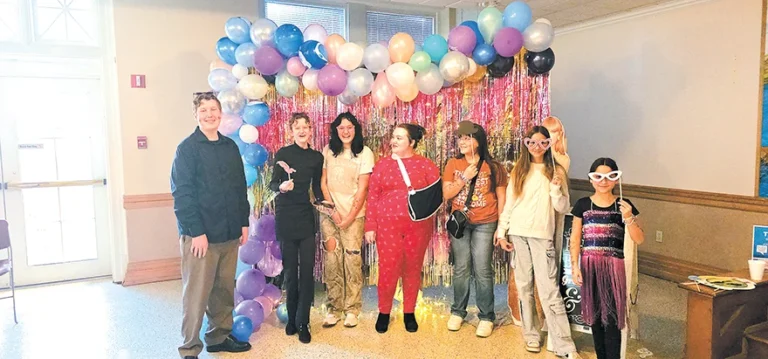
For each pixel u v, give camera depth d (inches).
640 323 131.3
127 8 159.0
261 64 119.8
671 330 126.8
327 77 121.4
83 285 166.2
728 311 96.4
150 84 163.5
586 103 195.9
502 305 145.6
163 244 169.8
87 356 113.7
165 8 163.6
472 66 126.6
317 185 123.9
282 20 184.5
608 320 102.3
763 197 141.6
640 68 173.9
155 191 167.3
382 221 122.8
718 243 154.2
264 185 134.5
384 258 123.3
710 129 153.9
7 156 160.6
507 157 139.4
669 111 165.5
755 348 96.9
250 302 123.5
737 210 148.8
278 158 119.9
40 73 162.4
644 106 173.6
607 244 101.7
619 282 100.9
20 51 153.9
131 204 163.8
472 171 120.5
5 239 133.2
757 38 140.7
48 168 166.4
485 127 139.8
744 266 147.8
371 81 124.6
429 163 123.8
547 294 110.4
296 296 122.2
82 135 170.1
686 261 163.9
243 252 124.3
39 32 157.6
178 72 166.7
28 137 163.0
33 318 136.7
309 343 120.1
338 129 125.4
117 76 159.5
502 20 125.9
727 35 147.9
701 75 155.3
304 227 118.9
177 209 103.3
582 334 125.2
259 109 125.2
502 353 115.0
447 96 140.3
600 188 102.7
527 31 123.6
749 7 142.3
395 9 200.5
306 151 122.0
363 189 125.7
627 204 100.5
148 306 145.9
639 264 177.9
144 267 167.5
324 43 125.6
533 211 110.3
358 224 128.5
